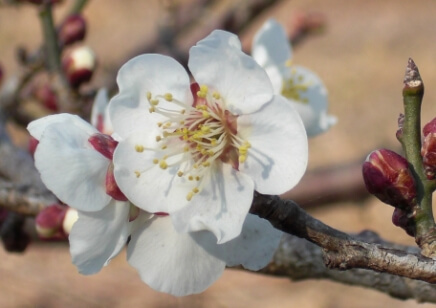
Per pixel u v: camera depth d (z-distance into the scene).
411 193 0.17
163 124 0.17
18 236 0.24
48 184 0.17
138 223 0.17
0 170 0.26
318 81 0.23
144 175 0.17
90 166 0.17
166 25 0.35
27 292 0.45
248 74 0.17
